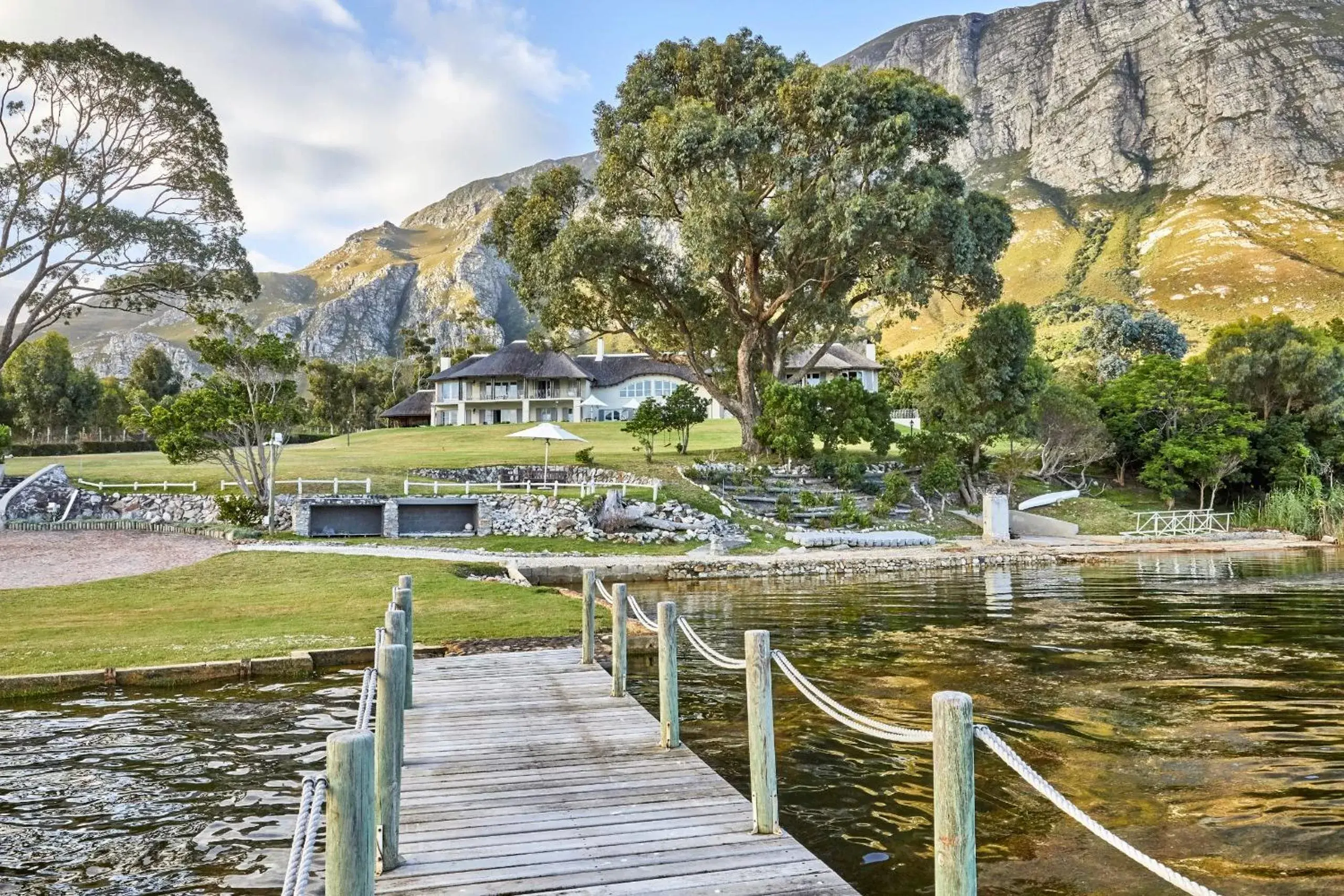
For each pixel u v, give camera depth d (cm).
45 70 4531
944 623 1897
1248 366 5772
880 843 707
